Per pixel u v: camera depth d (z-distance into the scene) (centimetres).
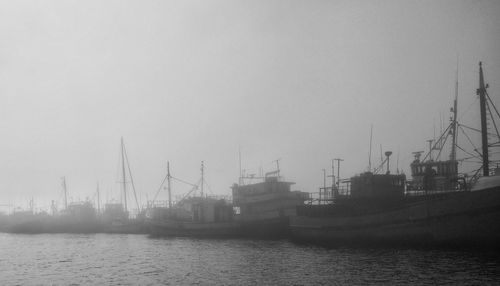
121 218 12888
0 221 16738
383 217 5569
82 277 4584
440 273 3844
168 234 9356
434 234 5047
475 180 5719
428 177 5831
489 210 4641
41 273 4928
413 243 5253
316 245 6419
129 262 5547
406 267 4188
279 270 4428
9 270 5181
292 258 5194
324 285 3678
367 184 6038
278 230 7706
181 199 11312
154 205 11631
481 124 5419
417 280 3650
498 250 4697
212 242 7712
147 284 4069
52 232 13325
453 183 5750
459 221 4850
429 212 5075
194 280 4141
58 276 4697
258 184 8400
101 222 12975
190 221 9319
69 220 13538
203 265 4978
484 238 4712
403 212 5344
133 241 8875
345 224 6056
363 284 3638
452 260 4391
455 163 5928
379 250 5388
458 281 3547
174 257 5803
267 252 5866
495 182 4897
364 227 5809
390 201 5769
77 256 6438
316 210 6631
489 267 4016
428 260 4453
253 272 4391
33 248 7925
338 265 4522
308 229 6669
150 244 7856
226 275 4303
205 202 9394
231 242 7538
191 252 6300
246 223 8100
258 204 8306
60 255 6631
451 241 4934
